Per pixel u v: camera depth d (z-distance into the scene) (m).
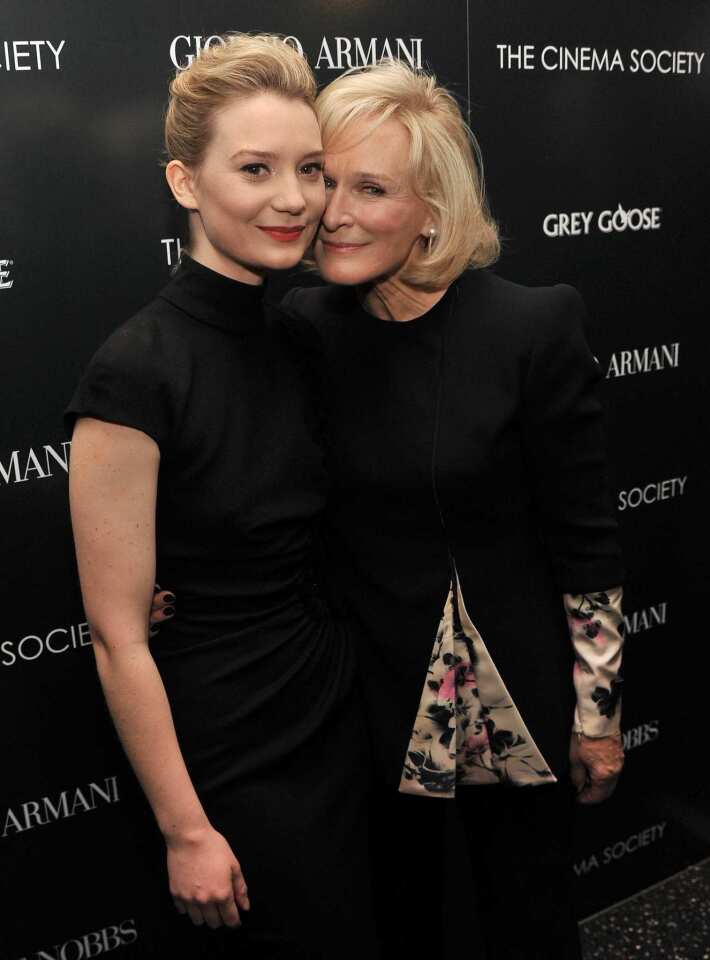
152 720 1.05
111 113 1.36
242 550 1.11
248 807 1.13
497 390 1.17
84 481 1.01
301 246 1.08
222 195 1.04
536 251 1.75
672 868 2.22
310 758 1.20
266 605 1.15
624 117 1.78
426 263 1.16
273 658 1.15
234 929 1.20
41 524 1.46
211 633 1.13
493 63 1.63
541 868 1.37
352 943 1.18
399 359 1.21
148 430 1.02
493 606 1.23
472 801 1.38
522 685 1.25
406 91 1.12
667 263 1.90
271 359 1.14
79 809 1.60
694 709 2.17
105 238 1.39
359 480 1.21
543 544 1.28
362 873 1.23
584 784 1.35
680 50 1.82
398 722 1.28
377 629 1.26
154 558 1.05
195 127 1.04
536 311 1.18
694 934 2.02
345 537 1.25
